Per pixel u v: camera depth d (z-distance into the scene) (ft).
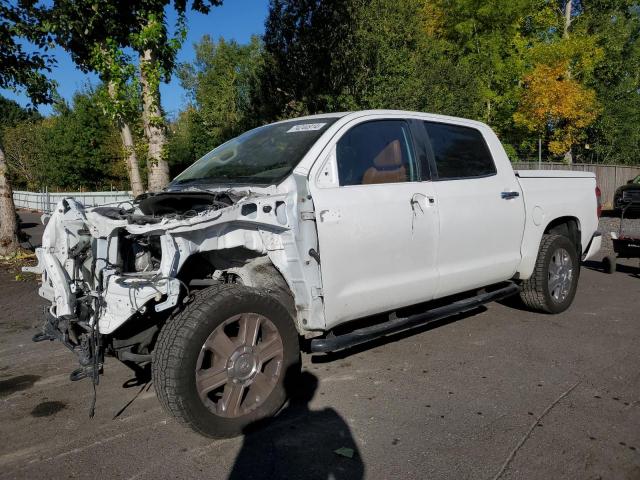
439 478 9.88
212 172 14.51
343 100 43.06
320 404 12.97
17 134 122.42
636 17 102.17
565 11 96.63
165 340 10.52
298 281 12.32
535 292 19.51
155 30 28.37
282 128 15.21
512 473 10.01
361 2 44.14
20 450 11.18
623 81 104.22
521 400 13.06
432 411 12.52
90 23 28.81
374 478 9.92
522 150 94.48
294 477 10.00
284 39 44.50
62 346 17.71
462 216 15.72
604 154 112.57
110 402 13.44
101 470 10.36
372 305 13.78
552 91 75.51
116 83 29.71
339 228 12.83
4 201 33.35
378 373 14.85
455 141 16.61
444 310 15.62
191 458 10.70
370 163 14.07
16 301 23.67
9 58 31.91
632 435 11.38
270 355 11.75
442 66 56.24
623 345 16.98
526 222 18.10
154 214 12.62
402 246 14.16
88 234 12.33
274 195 12.09
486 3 78.48
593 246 21.86
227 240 11.67
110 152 108.78
